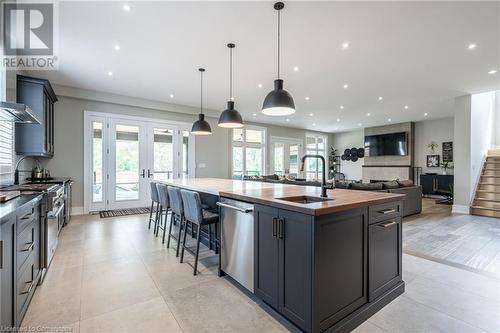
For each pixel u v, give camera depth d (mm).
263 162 9430
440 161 8945
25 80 3824
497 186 6156
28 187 2840
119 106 6031
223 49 3570
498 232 4184
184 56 3807
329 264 1609
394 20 2848
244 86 5258
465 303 2039
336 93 5727
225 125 4012
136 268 2680
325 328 1586
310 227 1540
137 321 1770
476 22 2881
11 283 1496
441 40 3303
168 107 6668
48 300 2025
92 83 5098
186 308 1937
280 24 2941
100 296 2100
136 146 6289
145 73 4520
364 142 10867
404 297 2133
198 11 2695
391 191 5203
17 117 2643
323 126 10352
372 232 1926
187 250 3123
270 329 1692
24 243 1783
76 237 3777
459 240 3729
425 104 6742
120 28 3023
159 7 2625
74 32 3107
